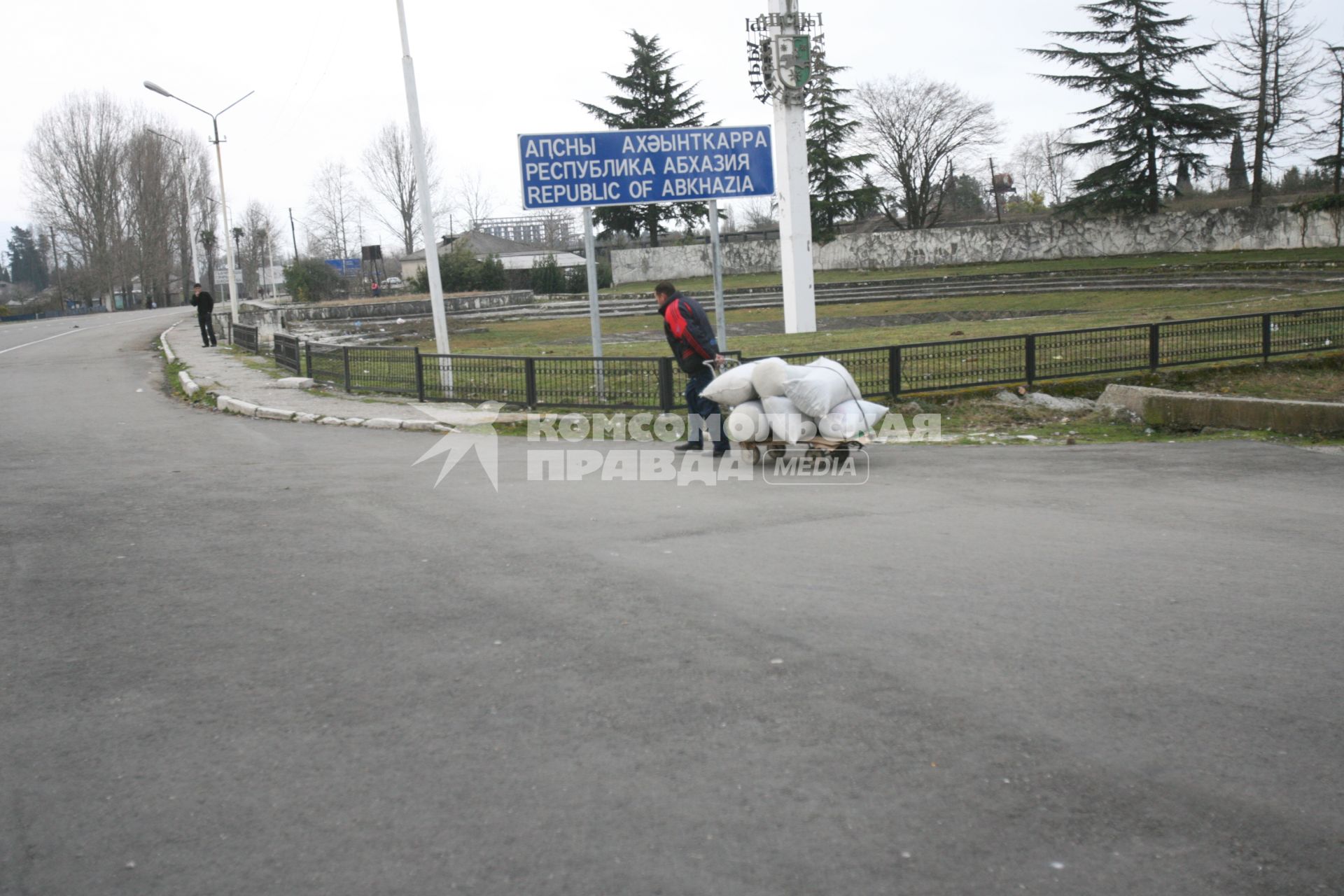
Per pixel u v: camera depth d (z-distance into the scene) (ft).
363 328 109.70
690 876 9.30
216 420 48.08
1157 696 13.17
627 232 192.85
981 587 18.12
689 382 35.35
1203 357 50.06
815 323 85.25
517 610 17.08
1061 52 151.94
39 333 134.21
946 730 12.18
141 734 12.62
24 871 9.70
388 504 26.66
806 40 81.97
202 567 20.52
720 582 18.53
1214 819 10.23
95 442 40.19
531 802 10.66
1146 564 19.79
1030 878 9.25
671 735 12.16
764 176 49.21
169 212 280.92
